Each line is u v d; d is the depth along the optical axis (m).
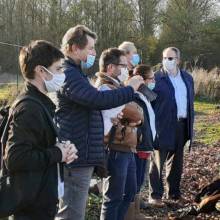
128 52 3.45
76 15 20.97
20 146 1.84
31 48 1.97
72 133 2.38
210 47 23.42
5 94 9.27
